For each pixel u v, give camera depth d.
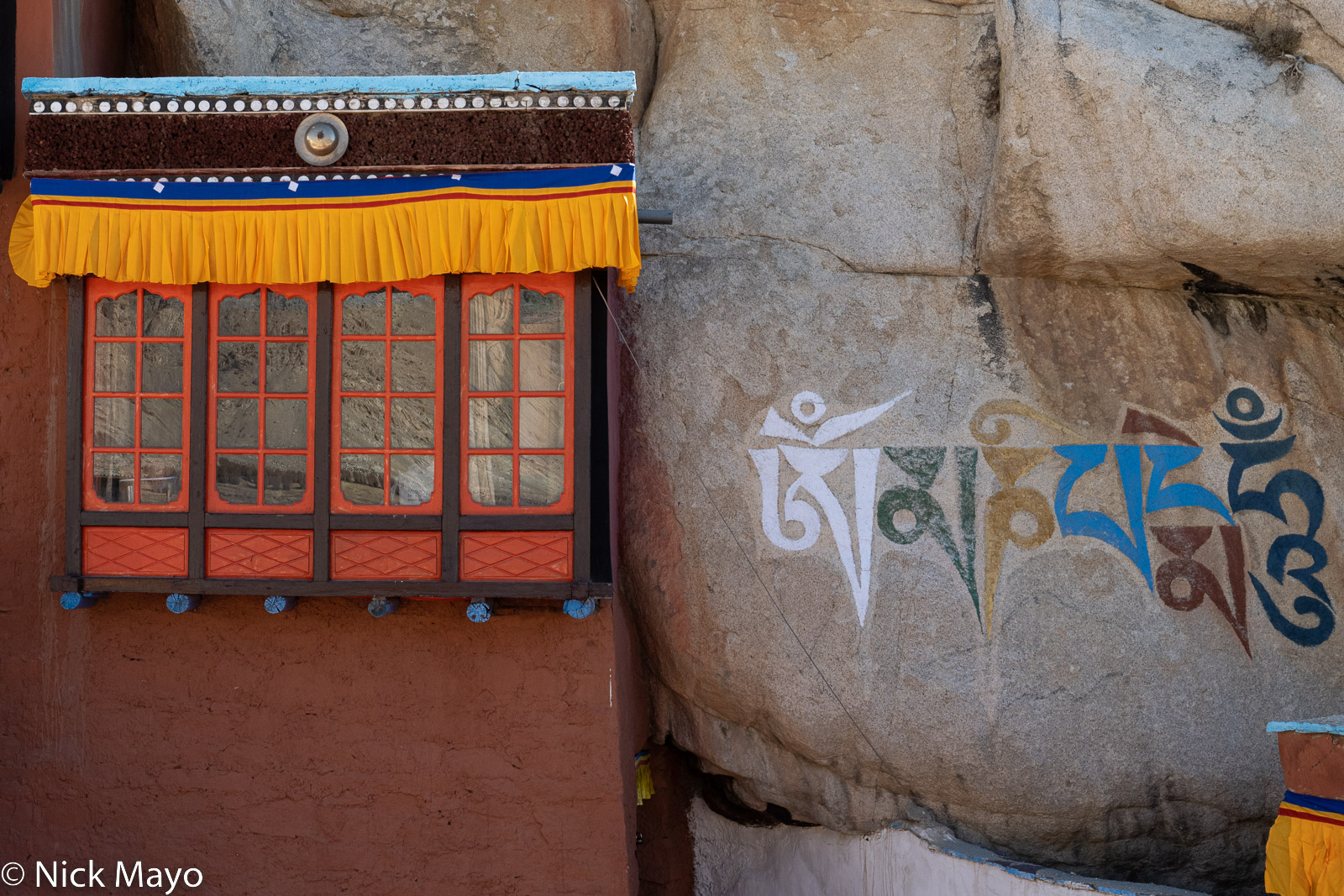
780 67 8.38
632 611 7.61
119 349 6.61
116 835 6.55
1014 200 7.47
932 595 7.05
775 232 7.94
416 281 6.52
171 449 6.54
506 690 6.61
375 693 6.62
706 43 8.52
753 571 7.21
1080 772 6.75
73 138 6.38
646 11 8.84
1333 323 7.90
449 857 6.55
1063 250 7.53
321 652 6.65
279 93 6.36
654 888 8.35
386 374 6.47
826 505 7.29
